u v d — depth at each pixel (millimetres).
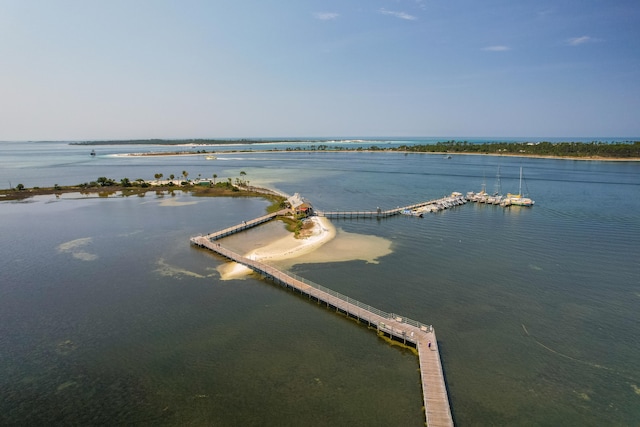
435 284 54719
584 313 46312
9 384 34844
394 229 85250
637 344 40156
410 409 31844
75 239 77812
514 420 30734
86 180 172625
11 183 162250
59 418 30922
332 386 34562
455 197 119812
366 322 45031
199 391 33938
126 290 53656
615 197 120938
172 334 42781
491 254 67062
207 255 67562
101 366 37375
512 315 46094
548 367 36875
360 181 170625
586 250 68438
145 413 31422
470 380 35188
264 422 30453
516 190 138250
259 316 46719
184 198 127250
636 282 54469
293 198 109375
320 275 58000
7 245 73750
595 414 31281
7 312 47688
